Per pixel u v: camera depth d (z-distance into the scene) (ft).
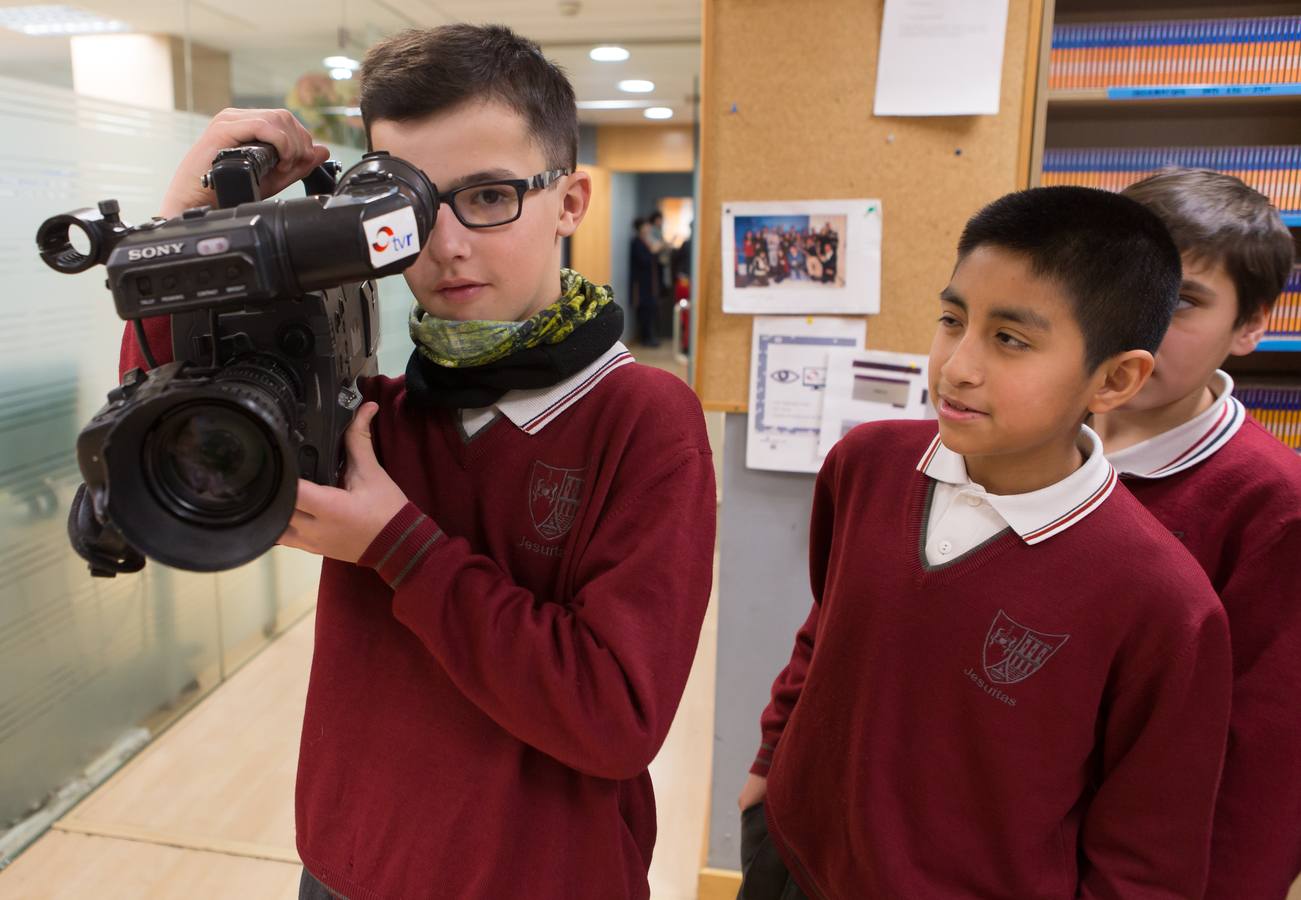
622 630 2.08
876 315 5.22
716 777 5.94
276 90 10.81
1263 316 2.93
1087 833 2.49
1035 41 4.79
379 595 2.42
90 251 1.84
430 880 2.27
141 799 6.92
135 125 7.09
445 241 2.09
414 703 2.32
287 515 1.66
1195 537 2.83
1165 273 2.27
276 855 6.30
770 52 4.97
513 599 2.11
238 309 1.83
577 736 2.04
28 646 6.51
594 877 2.36
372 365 2.69
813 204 5.10
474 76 2.06
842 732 2.73
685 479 2.24
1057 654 2.38
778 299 5.27
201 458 1.72
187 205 2.22
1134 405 2.95
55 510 6.66
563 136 2.28
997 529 2.50
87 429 1.62
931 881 2.54
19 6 9.96
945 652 2.52
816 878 2.81
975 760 2.49
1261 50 5.68
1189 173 2.98
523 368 2.22
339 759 2.40
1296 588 2.58
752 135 5.08
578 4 12.40
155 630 7.83
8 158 6.00
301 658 9.32
